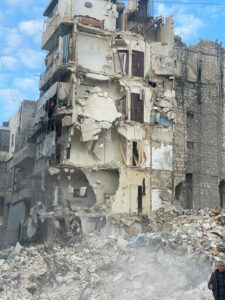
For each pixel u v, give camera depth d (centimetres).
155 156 4500
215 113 4862
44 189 4519
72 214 4103
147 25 4988
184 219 3853
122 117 4406
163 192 4447
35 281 2816
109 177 4341
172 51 4766
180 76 4791
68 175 4294
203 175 4675
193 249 2627
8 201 5950
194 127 4750
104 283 2445
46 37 4966
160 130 4578
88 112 4278
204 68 4925
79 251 3331
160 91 4653
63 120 4231
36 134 4919
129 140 4406
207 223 3356
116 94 4556
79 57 4441
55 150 4331
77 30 4469
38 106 4881
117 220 4000
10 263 3269
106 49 4572
